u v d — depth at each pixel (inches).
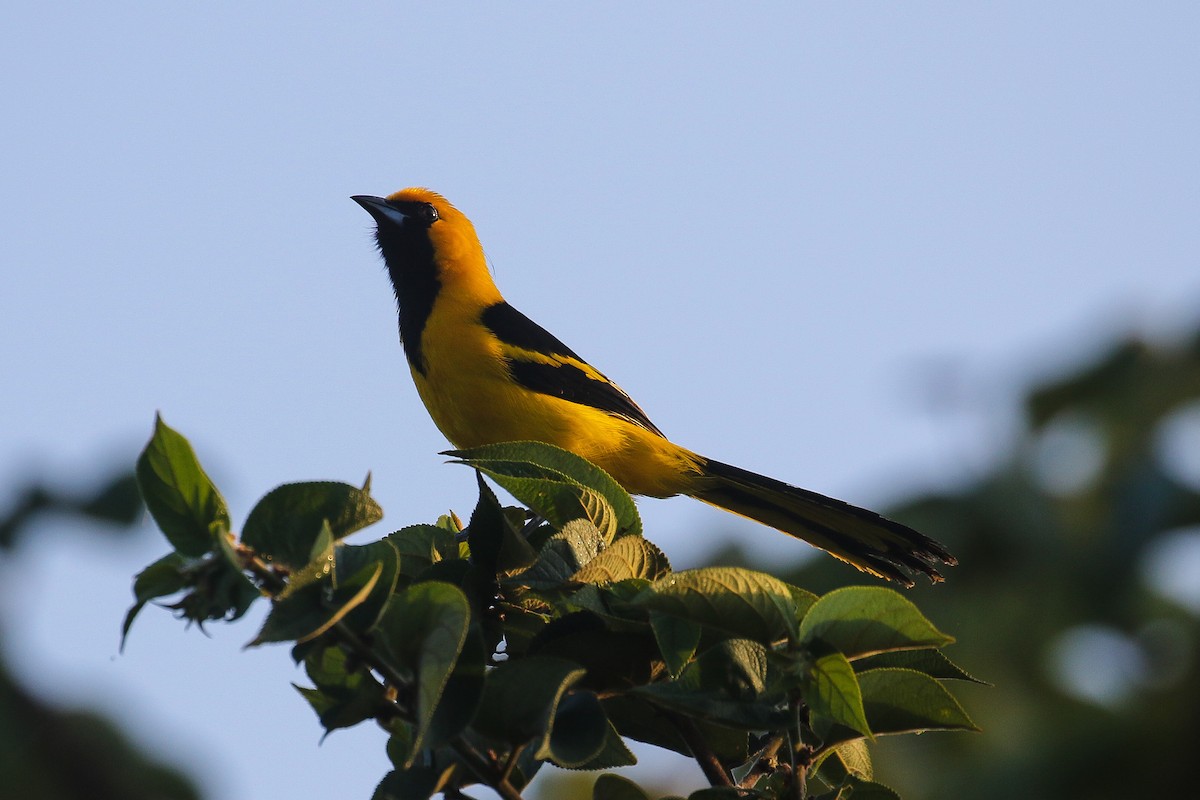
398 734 245.0
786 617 225.0
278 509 203.6
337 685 226.2
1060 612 297.6
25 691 203.5
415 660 197.3
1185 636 266.8
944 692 238.7
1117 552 279.4
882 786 257.4
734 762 270.1
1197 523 277.3
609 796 256.7
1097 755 250.1
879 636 225.0
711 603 225.1
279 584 197.6
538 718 216.5
